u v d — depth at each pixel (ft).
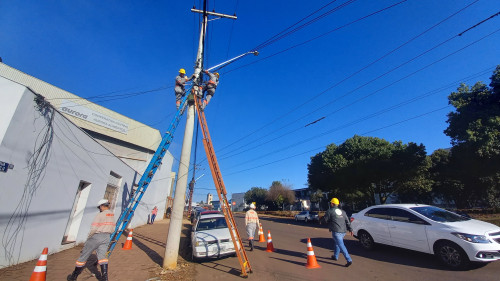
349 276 19.80
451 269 20.42
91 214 33.35
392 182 79.71
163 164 87.86
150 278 19.81
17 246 19.93
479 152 49.42
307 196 172.24
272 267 23.26
